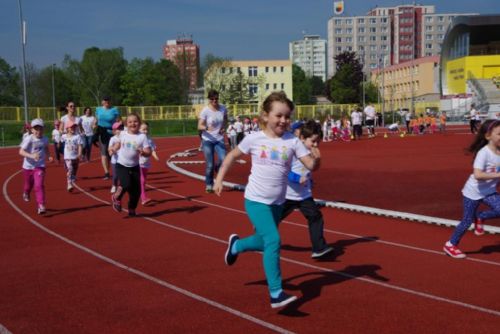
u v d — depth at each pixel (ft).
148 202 36.04
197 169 57.47
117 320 15.29
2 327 14.88
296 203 21.39
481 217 23.26
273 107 15.65
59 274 19.81
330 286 18.15
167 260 21.62
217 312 15.83
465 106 205.87
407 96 315.99
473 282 18.47
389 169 55.16
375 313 15.64
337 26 468.75
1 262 21.53
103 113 48.21
